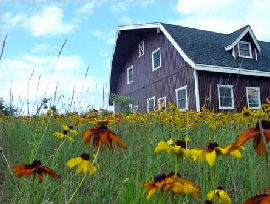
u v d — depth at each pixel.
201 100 19.05
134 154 3.71
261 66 21.28
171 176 1.66
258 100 20.73
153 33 24.53
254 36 21.67
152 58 24.53
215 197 1.87
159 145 1.72
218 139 4.38
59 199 2.48
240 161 3.46
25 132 4.95
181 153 1.70
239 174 3.26
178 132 4.95
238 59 20.89
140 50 26.44
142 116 7.13
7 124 5.73
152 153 3.26
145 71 25.48
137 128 5.68
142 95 25.70
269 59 22.61
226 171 3.32
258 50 22.08
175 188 1.54
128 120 6.71
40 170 1.85
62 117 6.06
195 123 6.12
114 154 3.69
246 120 5.14
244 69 19.97
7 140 4.70
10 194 2.79
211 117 6.65
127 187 2.55
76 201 2.79
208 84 19.52
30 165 1.86
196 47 20.70
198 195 1.62
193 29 23.11
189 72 20.20
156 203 2.23
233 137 4.14
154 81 24.06
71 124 5.72
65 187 2.52
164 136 4.15
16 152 4.30
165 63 22.86
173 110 6.68
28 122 5.66
